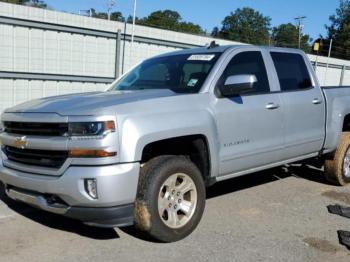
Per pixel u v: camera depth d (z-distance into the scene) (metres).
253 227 4.99
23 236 4.58
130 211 4.12
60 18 14.53
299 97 6.00
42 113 4.21
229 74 5.21
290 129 5.86
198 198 4.68
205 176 4.91
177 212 4.55
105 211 3.98
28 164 4.35
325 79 26.83
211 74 5.03
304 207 5.77
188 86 5.04
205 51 5.55
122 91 5.12
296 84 6.15
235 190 6.49
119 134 3.98
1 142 4.68
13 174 4.40
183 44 18.41
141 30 16.91
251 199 6.06
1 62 13.47
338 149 6.71
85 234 4.65
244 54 5.51
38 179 4.14
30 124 4.27
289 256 4.27
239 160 5.18
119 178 3.95
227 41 20.30
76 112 4.02
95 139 3.91
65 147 3.99
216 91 4.98
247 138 5.24
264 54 5.79
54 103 4.42
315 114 6.25
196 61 5.37
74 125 3.97
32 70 14.21
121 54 16.48
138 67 6.04
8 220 5.02
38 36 14.16
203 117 4.69
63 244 4.40
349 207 5.78
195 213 4.64
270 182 6.98
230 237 4.68
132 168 4.03
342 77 28.27
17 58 13.80
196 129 4.59
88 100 4.40
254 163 5.42
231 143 5.06
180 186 4.54
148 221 4.24
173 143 4.64
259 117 5.36
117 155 3.96
